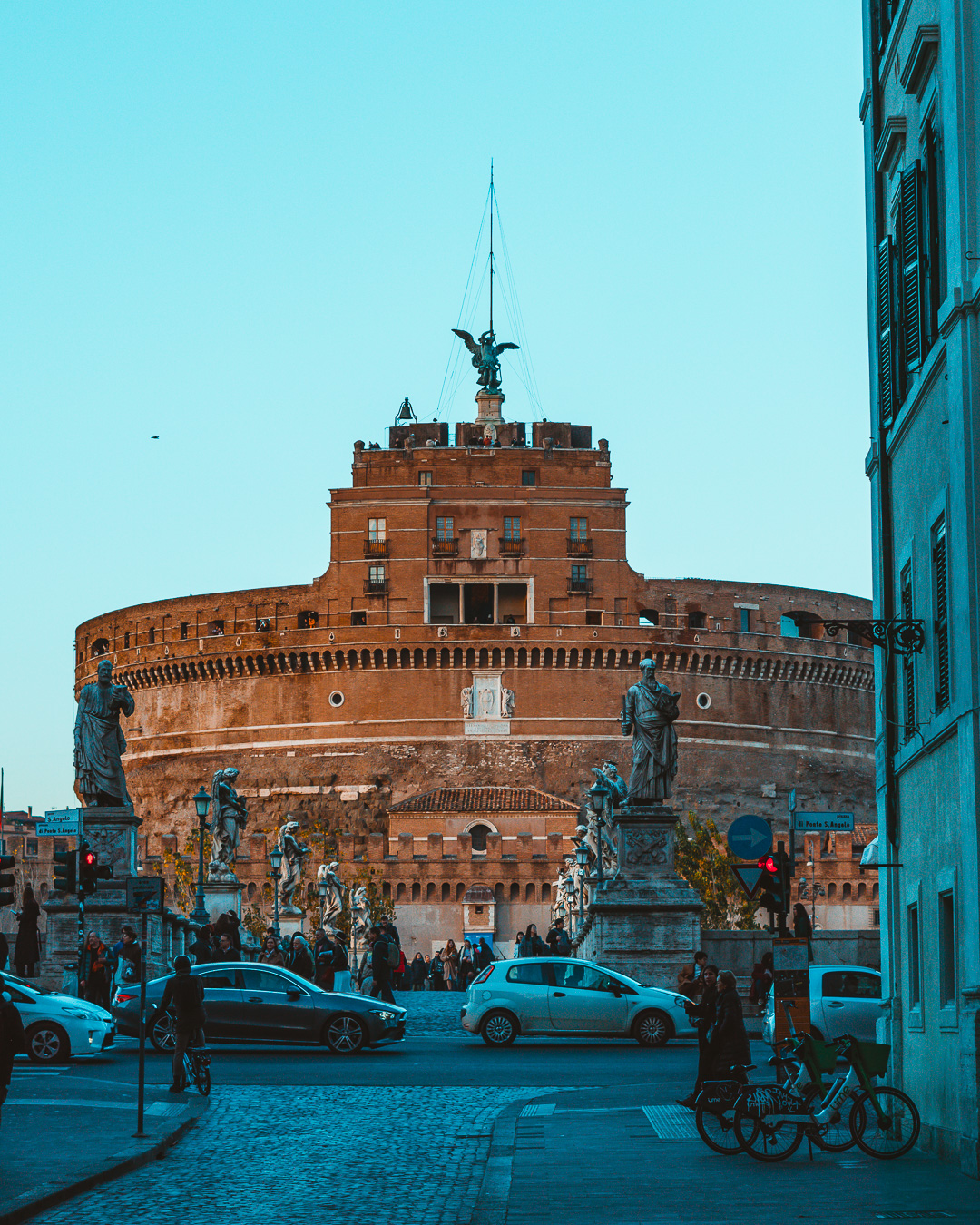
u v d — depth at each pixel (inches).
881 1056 799.7
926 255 849.5
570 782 5492.1
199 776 5782.5
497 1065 1358.3
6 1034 738.8
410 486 5649.6
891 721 954.1
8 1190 668.7
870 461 1020.5
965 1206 620.4
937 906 817.5
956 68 759.7
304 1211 644.7
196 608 5920.3
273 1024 1450.5
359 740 5595.5
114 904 1758.1
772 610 5831.7
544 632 5561.0
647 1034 1562.5
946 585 794.2
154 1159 807.1
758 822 1077.1
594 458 5713.6
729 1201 646.5
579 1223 599.2
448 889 5103.3
